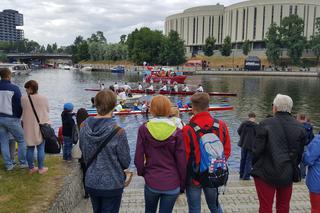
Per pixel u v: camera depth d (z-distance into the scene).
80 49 162.12
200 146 4.32
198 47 158.25
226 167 4.41
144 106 29.45
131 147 19.12
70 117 7.63
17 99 6.71
